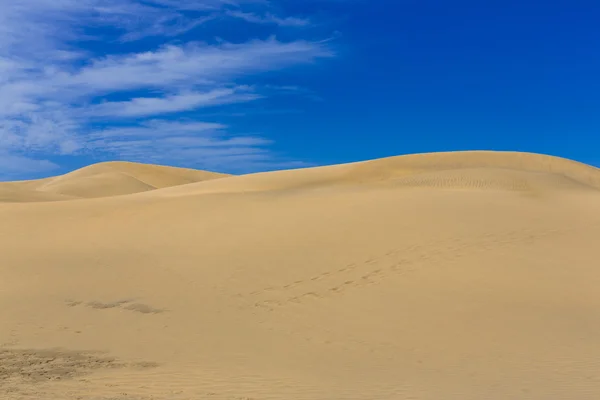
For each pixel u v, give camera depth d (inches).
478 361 425.7
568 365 412.2
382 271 680.4
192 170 4229.8
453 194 1081.4
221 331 514.0
